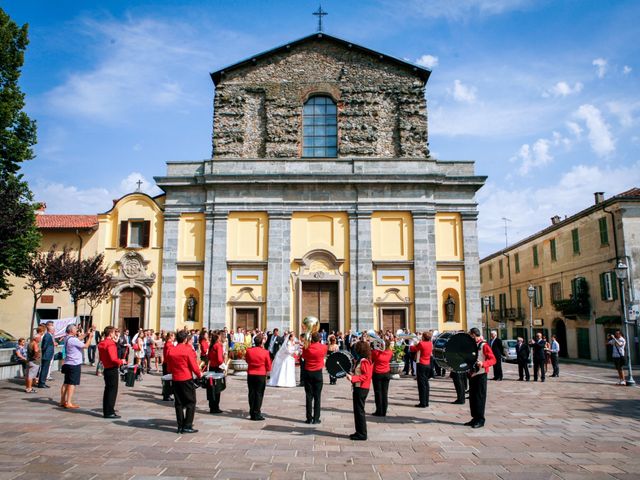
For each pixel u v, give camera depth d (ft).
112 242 104.06
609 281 116.67
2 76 97.91
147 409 46.62
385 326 98.12
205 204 102.01
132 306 101.55
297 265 100.07
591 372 94.17
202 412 45.57
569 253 135.95
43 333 60.80
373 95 110.11
